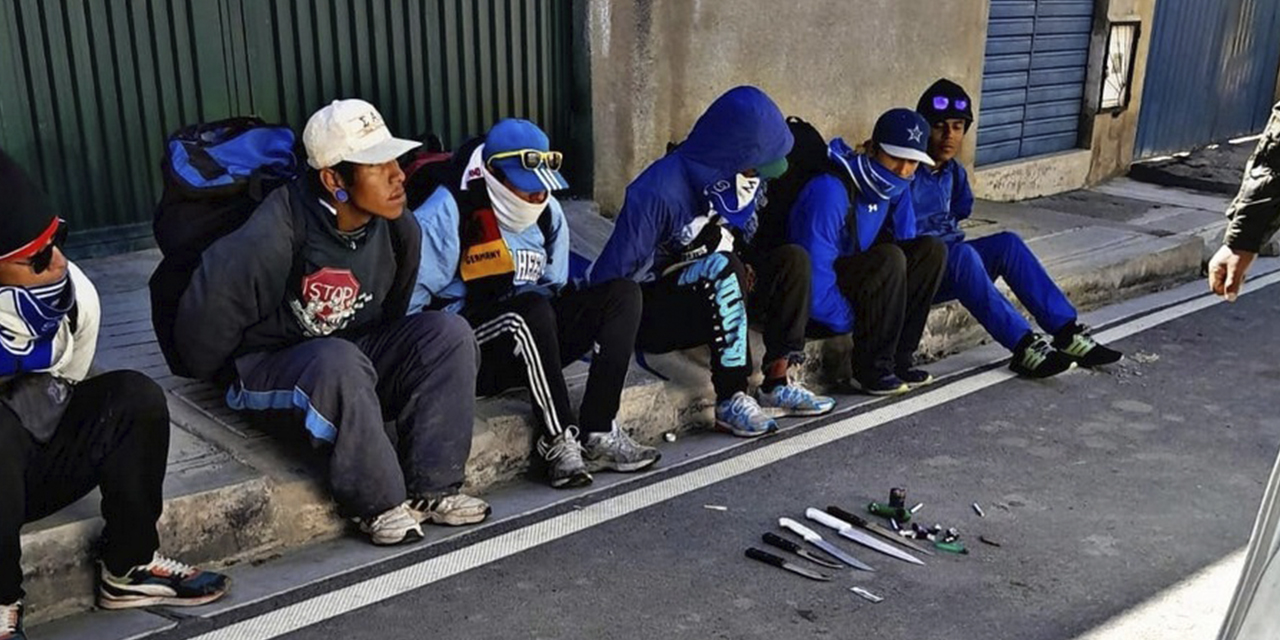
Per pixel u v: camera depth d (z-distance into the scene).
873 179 4.53
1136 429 4.57
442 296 3.74
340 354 3.18
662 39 6.01
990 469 4.13
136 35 4.52
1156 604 3.24
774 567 3.35
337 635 2.90
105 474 2.76
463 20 5.48
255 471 3.28
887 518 3.68
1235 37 10.66
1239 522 3.79
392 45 5.25
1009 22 8.34
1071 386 5.05
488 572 3.24
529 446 3.86
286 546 3.29
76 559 2.89
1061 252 6.59
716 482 3.91
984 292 5.07
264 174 3.25
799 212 4.55
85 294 2.81
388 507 3.33
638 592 3.18
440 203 3.63
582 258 4.32
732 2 6.25
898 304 4.61
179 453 3.34
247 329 3.29
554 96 5.98
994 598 3.24
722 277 4.13
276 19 4.86
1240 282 2.86
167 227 3.24
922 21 7.39
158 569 2.96
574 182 6.17
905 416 4.60
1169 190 9.24
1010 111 8.57
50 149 4.40
